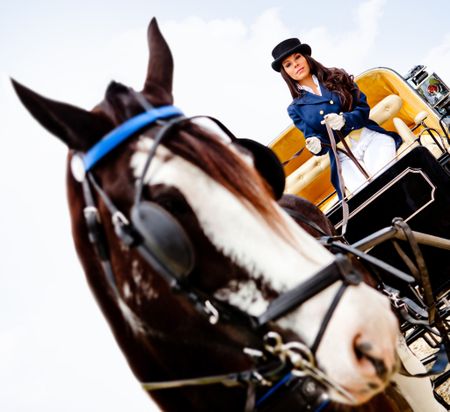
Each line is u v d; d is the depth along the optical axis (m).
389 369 1.11
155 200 1.22
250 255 1.21
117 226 1.25
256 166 1.68
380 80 4.53
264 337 1.20
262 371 1.31
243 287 1.22
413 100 4.12
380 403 1.69
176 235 1.15
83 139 1.35
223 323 1.28
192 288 1.23
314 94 3.82
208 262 1.23
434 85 3.92
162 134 1.26
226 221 1.21
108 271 1.37
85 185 1.38
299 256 1.22
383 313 1.15
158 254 1.17
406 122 4.79
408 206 2.78
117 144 1.32
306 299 1.17
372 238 2.06
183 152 1.24
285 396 1.41
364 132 3.73
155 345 1.43
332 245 1.96
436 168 2.72
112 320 1.54
